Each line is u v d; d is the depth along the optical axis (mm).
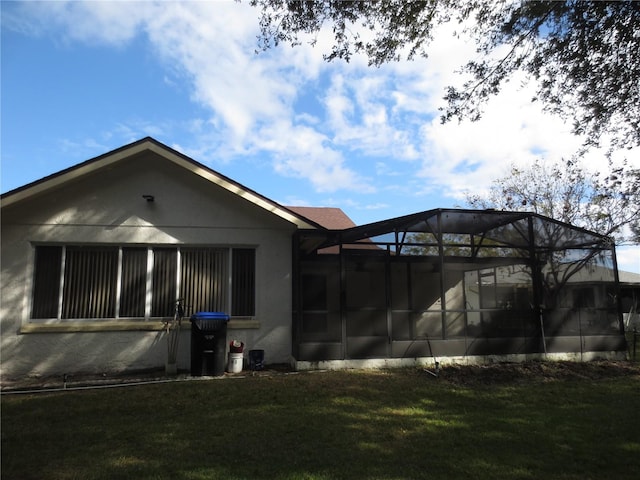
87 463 4738
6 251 9773
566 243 11852
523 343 11023
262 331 10719
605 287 11953
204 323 9469
